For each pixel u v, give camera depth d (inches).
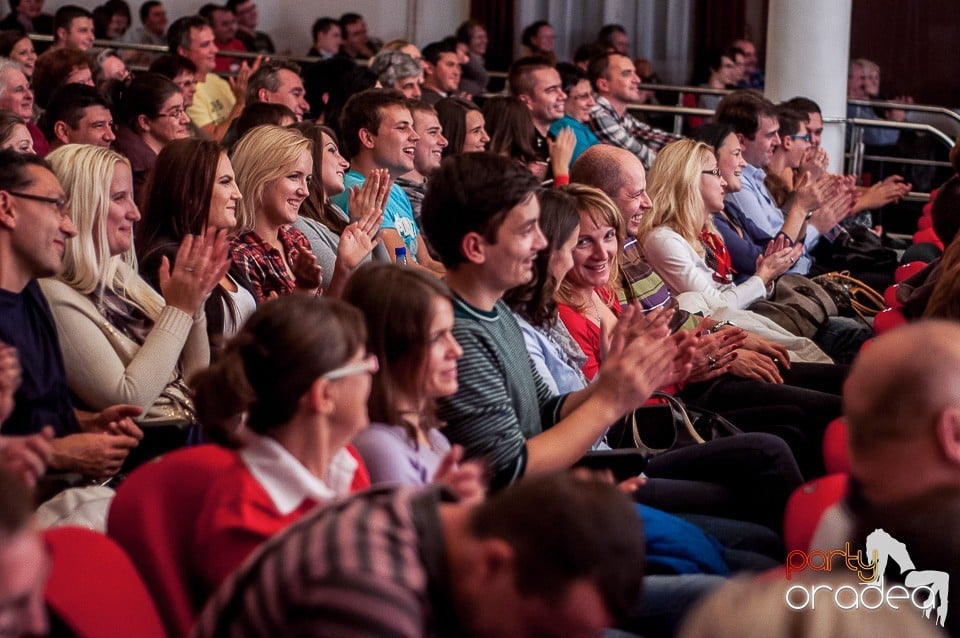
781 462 156.8
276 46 601.3
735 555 144.3
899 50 626.2
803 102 388.8
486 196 135.8
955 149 261.4
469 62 473.1
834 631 51.8
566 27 625.6
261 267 194.9
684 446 170.7
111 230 158.4
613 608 71.3
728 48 564.7
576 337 177.3
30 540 67.6
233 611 76.9
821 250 330.6
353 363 98.0
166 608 96.3
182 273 156.8
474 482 92.8
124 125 271.6
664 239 241.1
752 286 245.9
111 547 93.2
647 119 531.2
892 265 329.7
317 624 72.8
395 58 341.4
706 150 251.4
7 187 138.6
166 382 154.6
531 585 70.4
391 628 72.2
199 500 100.0
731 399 199.6
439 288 117.3
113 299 159.5
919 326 92.8
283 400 96.0
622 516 71.6
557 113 368.5
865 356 92.9
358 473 108.4
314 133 223.1
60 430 142.7
